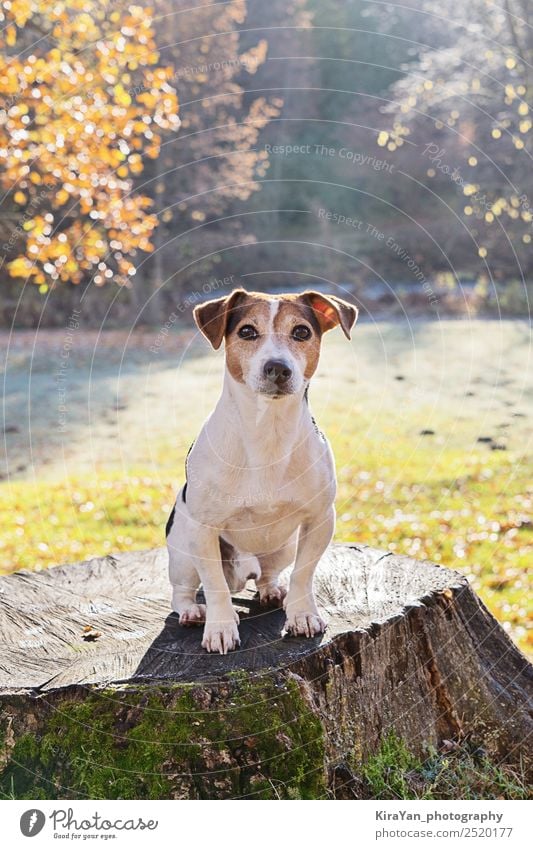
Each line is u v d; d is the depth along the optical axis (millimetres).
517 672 3910
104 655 3252
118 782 2967
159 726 2963
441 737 3637
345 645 3309
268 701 3014
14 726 3008
